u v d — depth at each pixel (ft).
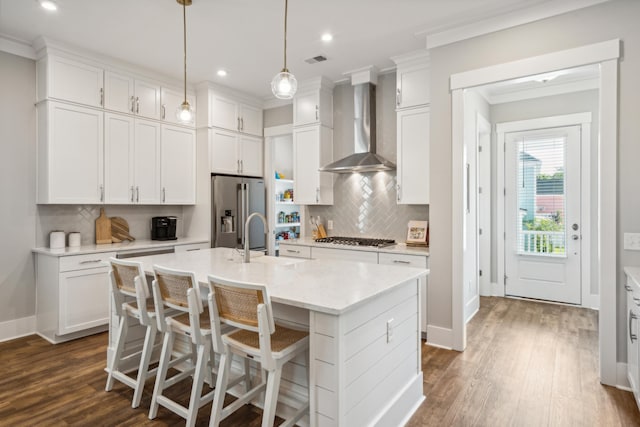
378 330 6.31
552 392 8.04
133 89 13.28
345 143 14.97
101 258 11.57
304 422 6.63
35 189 11.80
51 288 11.04
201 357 6.56
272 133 17.15
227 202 15.34
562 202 14.97
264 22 10.06
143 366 7.49
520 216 15.88
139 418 7.09
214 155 15.19
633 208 7.95
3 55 11.09
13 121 11.31
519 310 14.15
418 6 9.24
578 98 14.56
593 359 9.71
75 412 7.29
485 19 9.59
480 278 16.58
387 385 6.61
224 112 15.56
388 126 13.87
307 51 11.96
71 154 11.69
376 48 11.74
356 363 5.71
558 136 14.96
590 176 14.38
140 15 9.68
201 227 15.26
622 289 8.09
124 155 13.01
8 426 6.83
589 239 14.43
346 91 14.92
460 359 9.77
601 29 8.25
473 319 13.10
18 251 11.51
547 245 15.31
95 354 10.11
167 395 7.87
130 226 14.33
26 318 11.65
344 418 5.42
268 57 12.44
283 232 21.72
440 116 10.51
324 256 13.08
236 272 7.46
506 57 9.41
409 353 7.43
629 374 7.85
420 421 7.03
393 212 13.89
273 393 5.57
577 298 14.78
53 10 9.43
